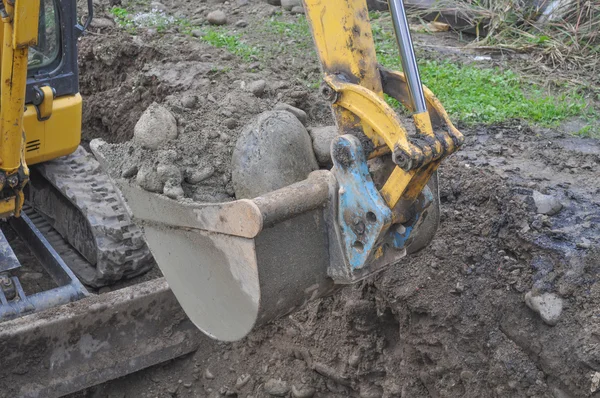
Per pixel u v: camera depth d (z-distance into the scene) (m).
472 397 3.96
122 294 4.69
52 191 6.07
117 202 5.57
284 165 3.38
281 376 4.81
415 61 2.92
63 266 5.07
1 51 4.42
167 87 6.28
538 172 4.69
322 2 3.08
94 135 7.18
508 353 3.87
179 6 8.42
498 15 7.23
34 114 5.19
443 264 4.21
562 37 6.93
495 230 4.21
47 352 4.50
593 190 4.47
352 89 2.97
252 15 8.04
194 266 3.45
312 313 4.73
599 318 3.61
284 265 3.12
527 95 6.00
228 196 3.64
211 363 5.05
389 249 3.18
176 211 3.43
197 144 3.76
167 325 4.88
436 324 4.13
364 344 4.48
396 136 2.84
